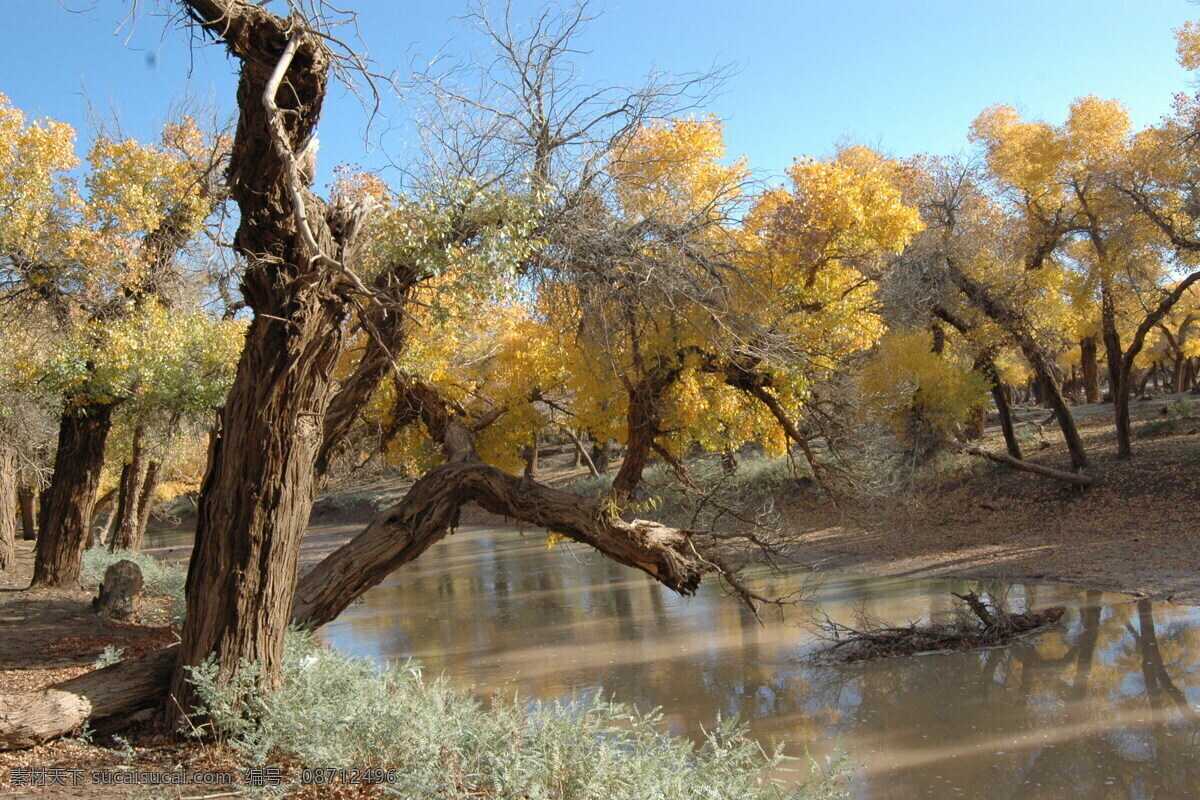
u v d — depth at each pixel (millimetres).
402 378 10672
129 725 7027
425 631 18688
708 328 9711
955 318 24516
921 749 9922
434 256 7598
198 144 16016
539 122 8859
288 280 6375
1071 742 9805
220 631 6699
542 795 5348
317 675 6973
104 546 23656
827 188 12953
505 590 23969
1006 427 27922
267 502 6742
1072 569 19391
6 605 14688
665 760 6094
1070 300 26844
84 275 14406
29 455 21062
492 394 13109
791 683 12805
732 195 10727
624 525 9047
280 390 6605
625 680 13477
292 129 6262
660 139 10711
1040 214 25859
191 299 16688
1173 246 21391
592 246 8703
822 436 14172
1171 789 8383
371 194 8148
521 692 13086
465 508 50688
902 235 13641
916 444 27078
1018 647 13938
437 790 5453
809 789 6305
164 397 15867
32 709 6586
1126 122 23844
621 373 11047
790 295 12250
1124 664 12586
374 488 49438
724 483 11727
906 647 14125
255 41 5930
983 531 24281
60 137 13414
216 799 5453
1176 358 42969
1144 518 22016
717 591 20672
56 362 14047
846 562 23234
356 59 6164
